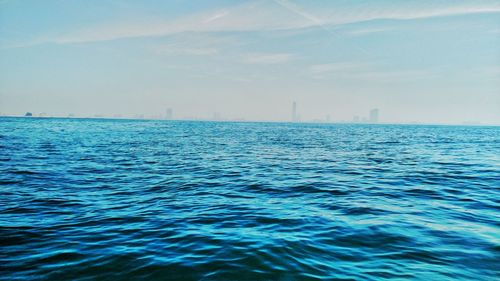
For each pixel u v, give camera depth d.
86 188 10.57
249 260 4.71
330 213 7.39
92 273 4.34
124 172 14.12
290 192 9.95
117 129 69.88
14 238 5.73
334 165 17.02
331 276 4.23
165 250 5.13
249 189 10.43
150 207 8.05
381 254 4.95
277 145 32.28
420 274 4.29
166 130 71.25
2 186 10.62
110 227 6.39
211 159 19.55
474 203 8.48
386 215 7.21
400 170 15.12
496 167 16.44
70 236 5.85
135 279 4.17
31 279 4.18
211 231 6.09
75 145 28.00
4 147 24.45
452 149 28.97
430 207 7.99
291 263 4.61
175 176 13.13
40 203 8.45
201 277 4.21
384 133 72.19
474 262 4.67
